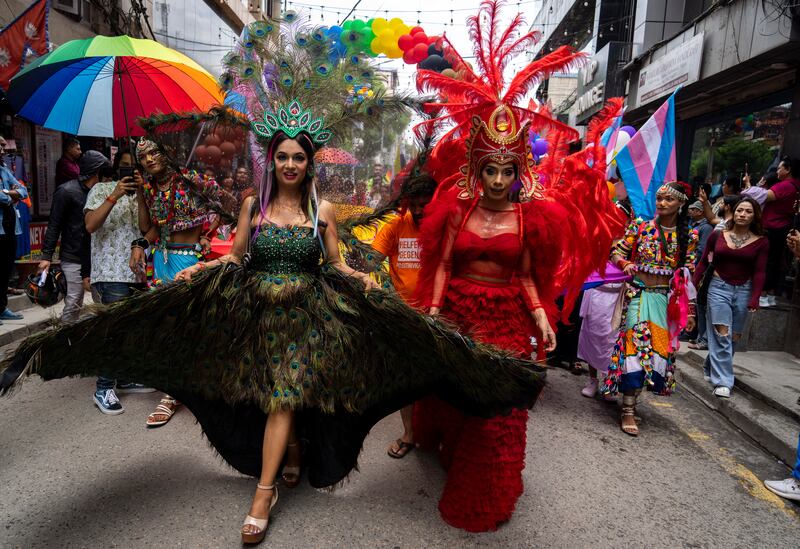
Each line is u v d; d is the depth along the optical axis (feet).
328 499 8.91
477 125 8.52
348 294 8.38
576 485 9.93
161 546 7.46
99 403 12.19
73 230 13.84
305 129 8.21
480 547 7.81
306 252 8.16
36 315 20.08
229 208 10.48
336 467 8.68
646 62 37.86
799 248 12.19
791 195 19.94
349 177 10.24
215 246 15.33
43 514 8.08
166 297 7.57
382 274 9.96
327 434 8.68
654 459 11.32
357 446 8.75
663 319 12.68
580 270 10.66
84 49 11.53
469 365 7.47
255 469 8.82
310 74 9.50
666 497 9.66
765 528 8.81
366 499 8.97
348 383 8.34
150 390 13.76
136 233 12.40
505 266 8.86
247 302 7.93
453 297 8.99
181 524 7.98
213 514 8.28
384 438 11.62
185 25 48.65
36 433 10.98
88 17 32.68
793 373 16.58
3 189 18.60
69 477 9.21
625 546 8.06
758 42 23.56
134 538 7.60
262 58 9.40
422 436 10.50
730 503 9.59
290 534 7.90
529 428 12.69
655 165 13.01
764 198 20.12
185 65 12.42
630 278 13.08
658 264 12.62
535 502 9.21
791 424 12.82
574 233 10.48
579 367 17.57
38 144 27.81
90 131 13.21
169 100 13.67
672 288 12.81
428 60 19.42
